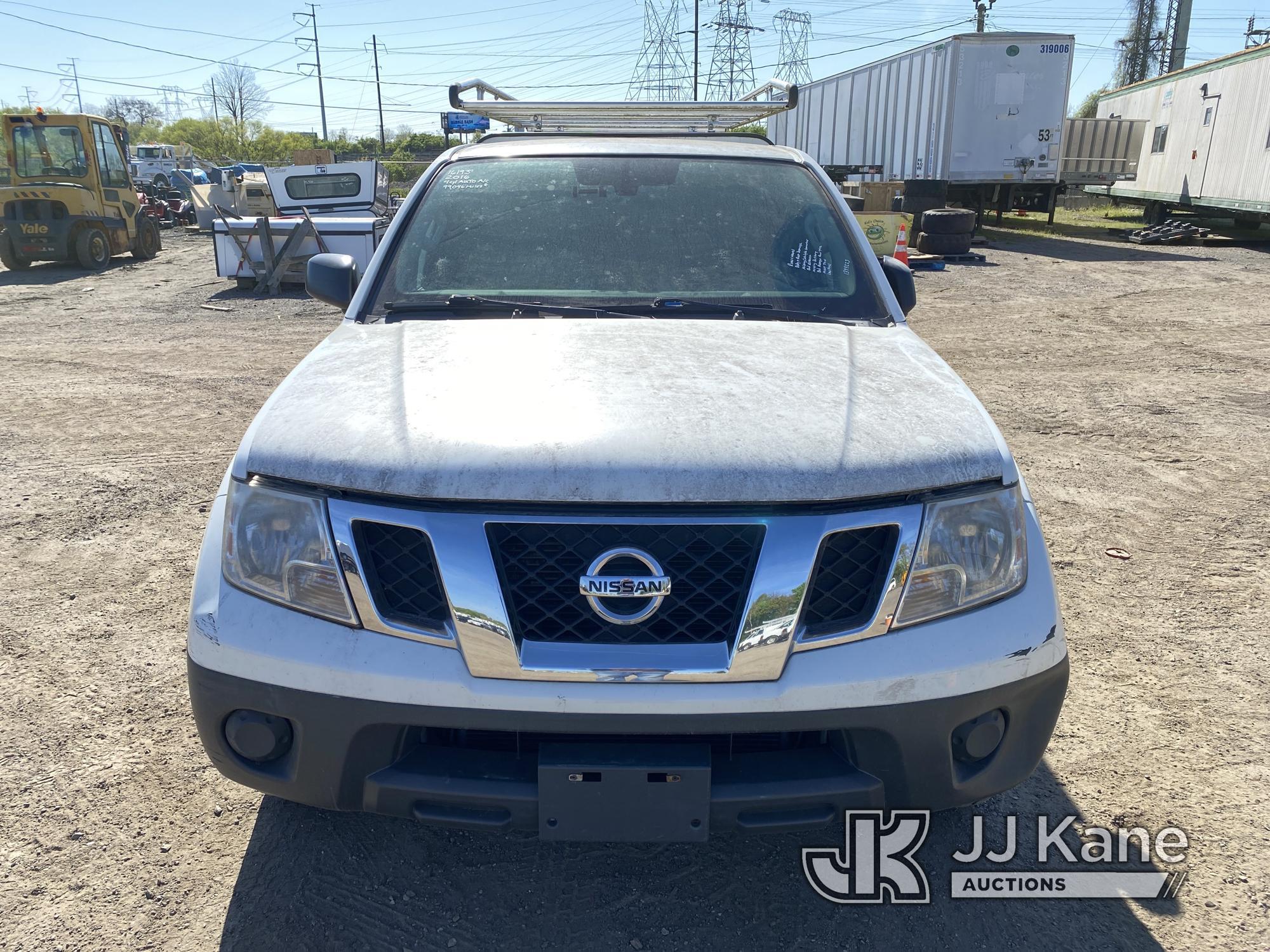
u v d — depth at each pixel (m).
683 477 1.95
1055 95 19.34
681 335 2.71
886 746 2.01
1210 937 2.33
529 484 1.95
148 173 38.50
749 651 1.93
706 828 2.00
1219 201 19.61
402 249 3.16
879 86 22.86
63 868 2.51
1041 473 5.90
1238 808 2.81
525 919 2.38
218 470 5.93
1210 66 20.00
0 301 13.88
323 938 2.30
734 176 3.46
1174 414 7.28
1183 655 3.72
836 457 2.03
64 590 4.20
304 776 2.07
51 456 6.22
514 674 1.94
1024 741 2.17
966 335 10.49
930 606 2.04
